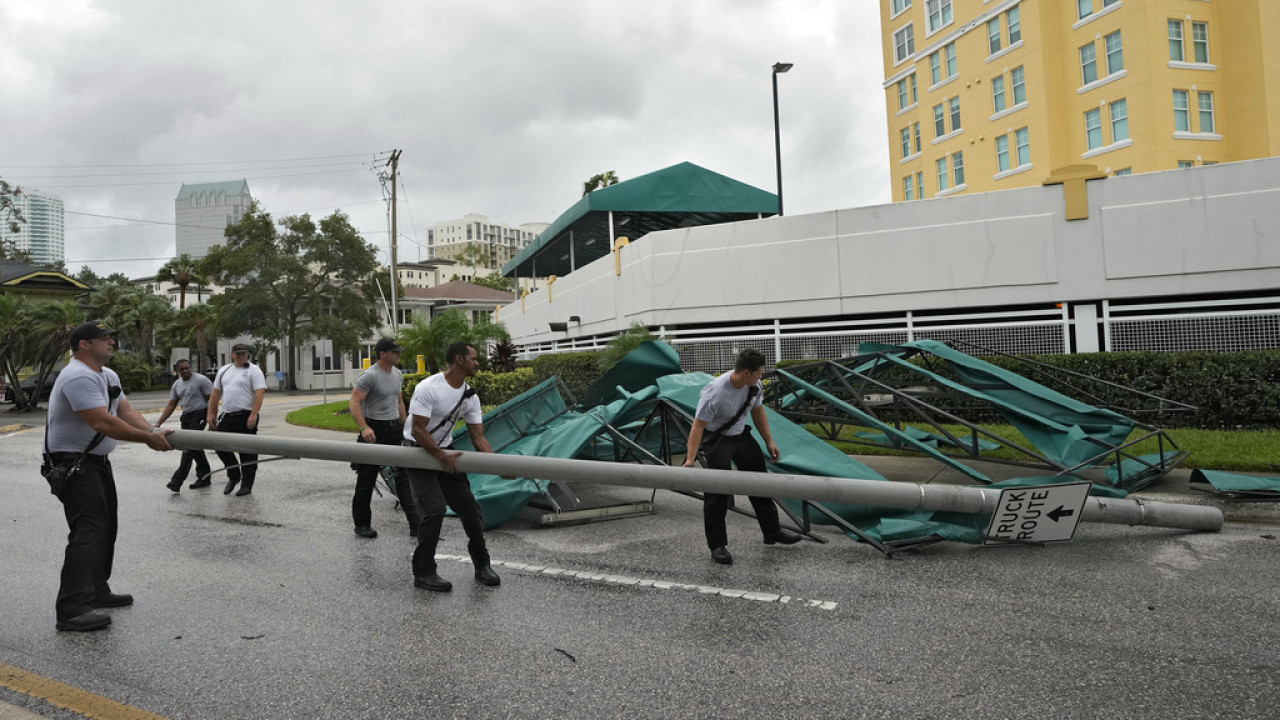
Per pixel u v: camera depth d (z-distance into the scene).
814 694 3.46
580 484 9.17
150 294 64.44
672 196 22.70
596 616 4.58
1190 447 9.62
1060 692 3.43
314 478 10.58
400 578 5.48
